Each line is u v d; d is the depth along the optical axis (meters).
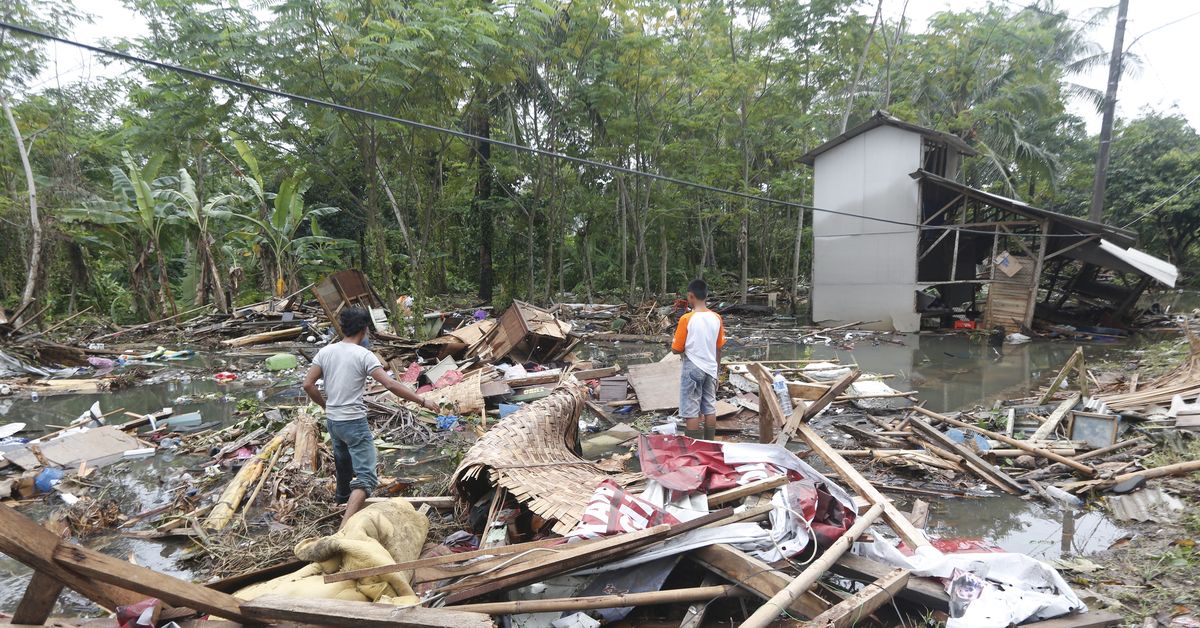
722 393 8.30
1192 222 25.11
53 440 6.09
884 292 16.78
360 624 2.35
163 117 10.17
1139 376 8.74
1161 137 26.22
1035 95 21.53
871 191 16.75
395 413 7.22
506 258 22.92
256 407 7.66
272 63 9.62
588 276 22.36
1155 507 4.31
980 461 5.22
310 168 12.70
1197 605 3.04
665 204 21.33
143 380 10.14
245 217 17.12
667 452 4.23
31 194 12.57
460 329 11.58
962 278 20.02
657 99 18.27
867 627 2.90
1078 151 28.58
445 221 24.02
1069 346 13.38
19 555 2.20
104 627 2.40
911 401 8.01
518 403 8.15
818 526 3.37
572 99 17.11
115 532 4.44
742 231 21.47
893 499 4.86
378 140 12.30
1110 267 15.59
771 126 21.25
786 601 2.61
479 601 3.03
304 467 5.36
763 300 23.59
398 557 3.33
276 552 3.89
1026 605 2.75
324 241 19.17
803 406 5.25
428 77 10.60
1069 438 5.92
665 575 3.07
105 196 16.17
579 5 15.50
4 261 17.30
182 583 2.42
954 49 21.98
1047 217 14.63
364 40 9.36
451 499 4.54
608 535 3.25
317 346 13.33
